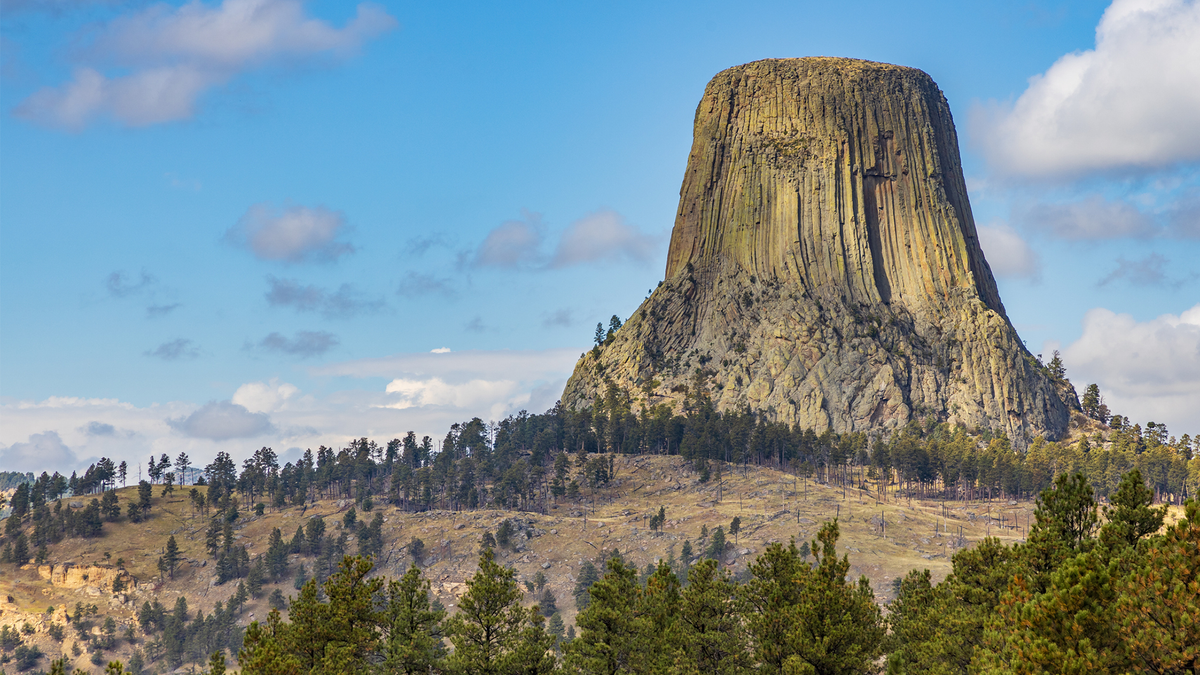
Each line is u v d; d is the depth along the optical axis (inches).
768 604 4136.3
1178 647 2496.3
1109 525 3430.1
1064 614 2682.1
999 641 3019.2
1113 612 2640.3
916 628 4055.1
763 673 4042.8
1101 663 2554.1
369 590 4261.8
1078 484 3737.7
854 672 3873.0
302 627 4121.6
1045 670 2596.0
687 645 4222.4
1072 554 3444.9
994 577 3804.1
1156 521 3371.1
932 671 3599.9
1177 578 2598.4
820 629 3868.1
